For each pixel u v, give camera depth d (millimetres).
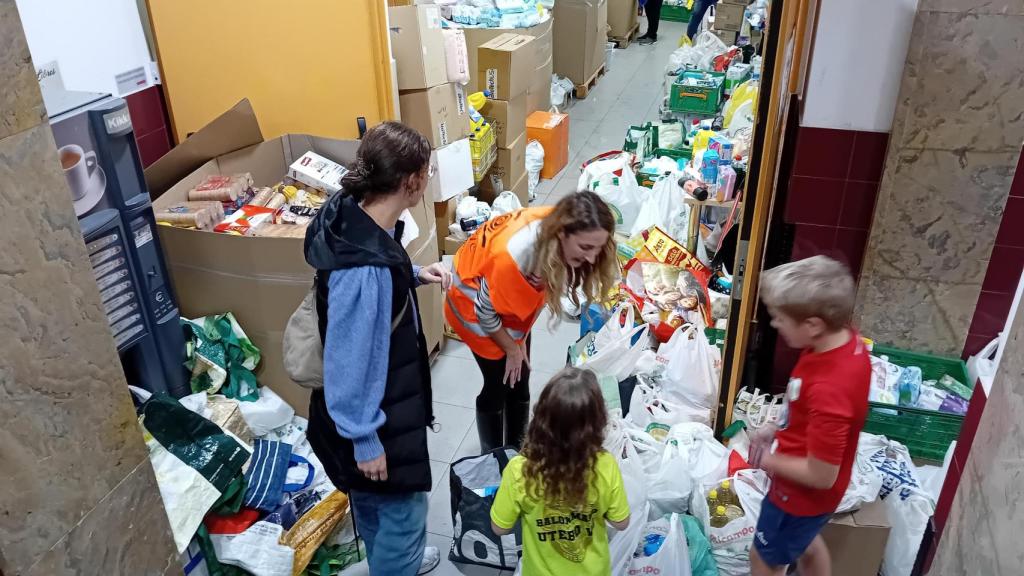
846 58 2453
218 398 2438
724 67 6039
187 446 2088
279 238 2400
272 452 2373
